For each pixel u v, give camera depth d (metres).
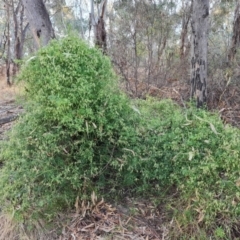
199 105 2.55
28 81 1.39
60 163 1.42
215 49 3.45
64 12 6.98
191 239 1.28
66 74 1.34
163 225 1.39
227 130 1.49
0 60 8.94
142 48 3.73
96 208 1.47
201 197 1.30
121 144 1.47
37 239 1.41
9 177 1.47
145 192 1.54
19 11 8.25
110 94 1.43
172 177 1.44
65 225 1.42
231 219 1.26
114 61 3.28
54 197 1.44
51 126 1.39
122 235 1.36
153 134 1.57
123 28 3.84
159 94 3.04
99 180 1.52
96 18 4.09
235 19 3.67
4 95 4.80
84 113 1.35
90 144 1.42
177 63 3.56
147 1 3.92
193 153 1.37
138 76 3.50
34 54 1.44
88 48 1.43
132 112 1.56
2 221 1.54
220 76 2.90
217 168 1.34
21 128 1.49
